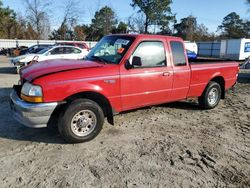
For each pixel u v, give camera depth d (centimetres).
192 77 624
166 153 443
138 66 516
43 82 425
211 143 491
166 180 365
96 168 389
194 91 643
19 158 412
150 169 391
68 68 460
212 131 553
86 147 455
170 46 572
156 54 548
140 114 645
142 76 525
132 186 349
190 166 405
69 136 452
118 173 378
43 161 404
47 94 426
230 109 727
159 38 554
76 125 458
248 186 361
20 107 429
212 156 439
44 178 360
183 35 6738
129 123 580
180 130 550
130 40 521
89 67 470
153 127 561
